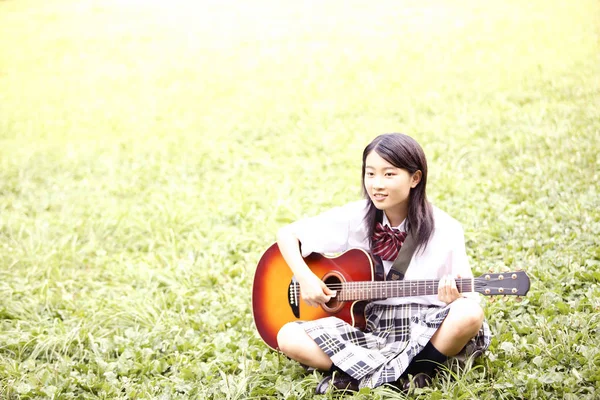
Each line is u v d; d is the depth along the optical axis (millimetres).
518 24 12133
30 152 9078
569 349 3398
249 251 5535
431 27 13125
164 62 13633
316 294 3357
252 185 6980
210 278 5012
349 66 11430
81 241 6094
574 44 10258
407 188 3297
